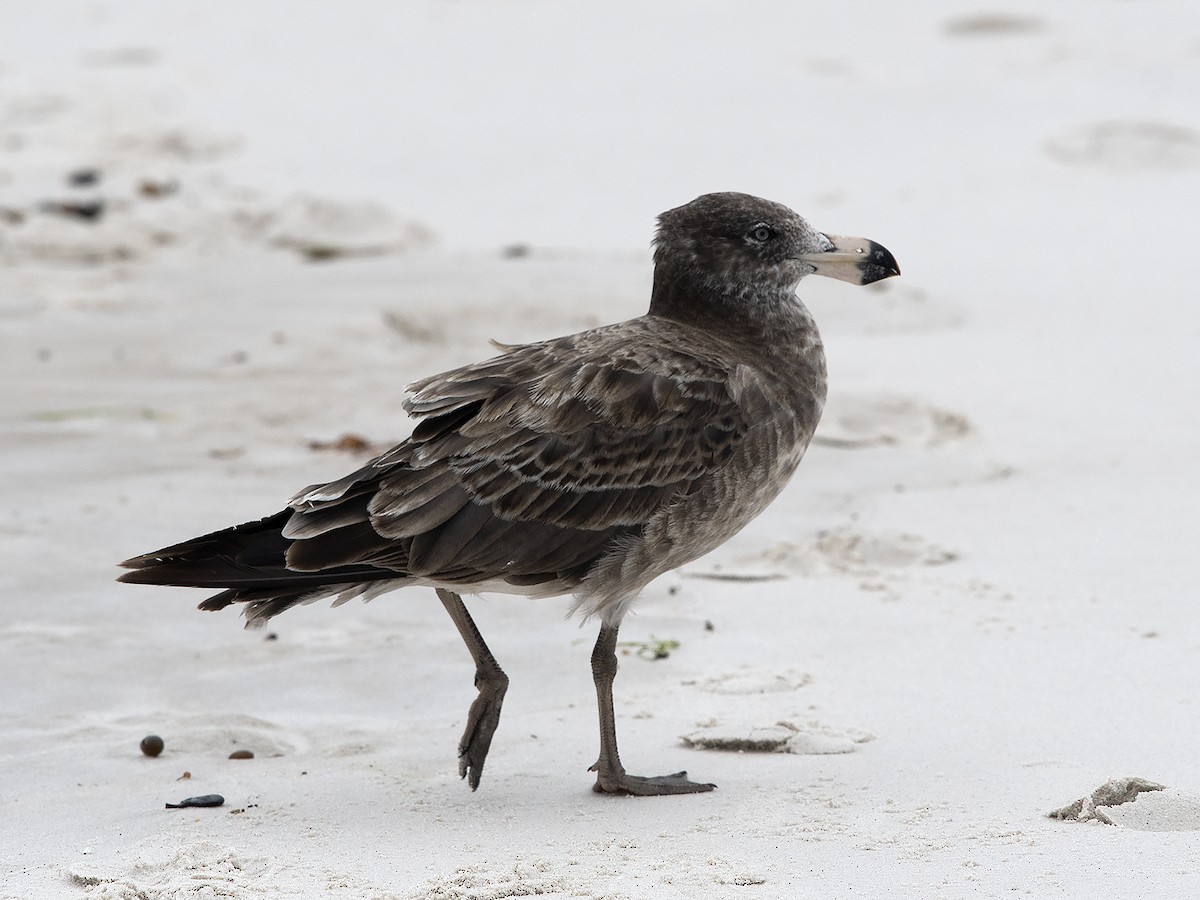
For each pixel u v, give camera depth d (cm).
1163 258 2433
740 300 1016
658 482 934
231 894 763
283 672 1098
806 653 1114
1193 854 780
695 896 749
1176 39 4306
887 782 898
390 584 930
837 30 4606
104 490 1470
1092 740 939
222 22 4866
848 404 1678
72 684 1072
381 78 4122
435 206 2888
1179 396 1745
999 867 773
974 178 3008
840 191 2944
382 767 954
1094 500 1426
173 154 3278
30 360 1911
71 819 876
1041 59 4112
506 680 941
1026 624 1148
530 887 764
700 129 3469
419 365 1920
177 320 2105
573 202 2906
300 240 2559
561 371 938
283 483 1494
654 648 1129
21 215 2666
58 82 3991
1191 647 1084
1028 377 1839
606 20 4816
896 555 1307
